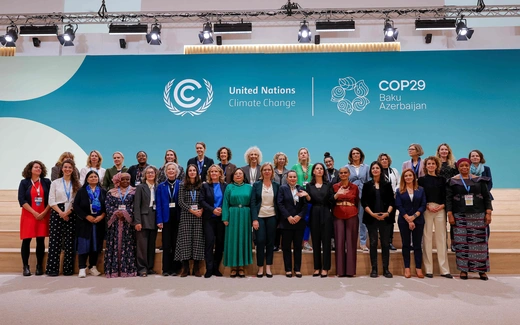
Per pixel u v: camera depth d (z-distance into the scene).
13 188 7.39
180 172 5.39
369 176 5.21
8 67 7.68
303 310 3.29
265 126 7.46
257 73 7.56
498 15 6.88
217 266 4.71
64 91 7.60
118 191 4.70
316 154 7.37
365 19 7.61
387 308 3.35
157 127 7.51
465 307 3.38
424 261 4.64
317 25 7.00
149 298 3.64
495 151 7.12
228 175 5.35
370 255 4.63
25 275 4.62
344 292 3.87
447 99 7.29
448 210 4.55
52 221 4.68
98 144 7.47
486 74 7.29
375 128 7.34
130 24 7.46
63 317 3.10
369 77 7.43
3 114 7.56
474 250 4.42
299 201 4.62
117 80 7.62
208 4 7.80
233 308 3.34
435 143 7.22
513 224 6.05
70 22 7.29
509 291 3.91
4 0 7.86
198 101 7.54
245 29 7.17
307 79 7.50
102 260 4.89
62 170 4.78
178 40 7.88
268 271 4.59
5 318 3.07
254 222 4.54
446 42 7.57
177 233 4.66
